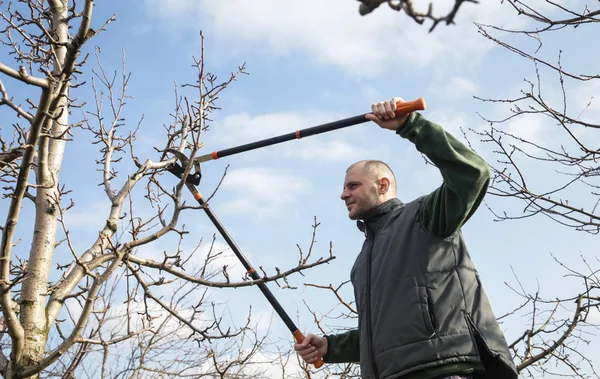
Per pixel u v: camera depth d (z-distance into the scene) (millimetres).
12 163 5238
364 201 3951
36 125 3980
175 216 4441
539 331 5199
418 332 3373
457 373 3279
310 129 4188
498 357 3342
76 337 4234
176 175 4805
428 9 1105
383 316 3514
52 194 5070
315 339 4195
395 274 3566
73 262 5117
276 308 4469
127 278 4668
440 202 3510
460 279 3523
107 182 5504
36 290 4789
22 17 4969
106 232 5105
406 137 3510
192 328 4969
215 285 4719
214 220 4543
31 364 4496
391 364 3398
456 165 3375
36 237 4969
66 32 5348
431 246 3559
